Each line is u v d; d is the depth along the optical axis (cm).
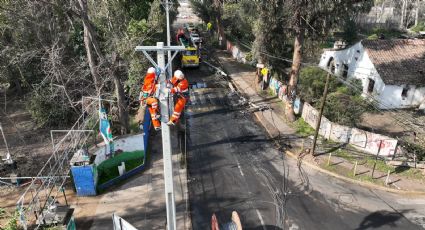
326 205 1694
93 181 1667
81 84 2531
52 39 2567
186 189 1783
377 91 2920
